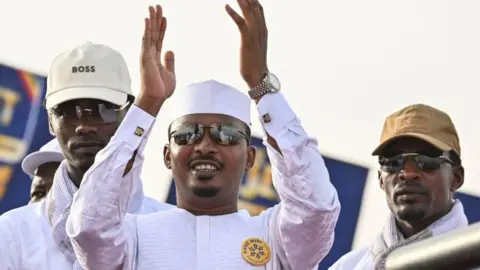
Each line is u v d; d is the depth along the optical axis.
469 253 1.77
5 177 8.83
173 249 5.42
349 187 9.11
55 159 7.98
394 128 6.95
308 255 5.33
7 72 9.12
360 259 7.04
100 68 6.44
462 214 6.87
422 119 6.91
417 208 6.69
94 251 5.18
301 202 5.19
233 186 5.59
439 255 1.80
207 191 5.50
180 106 5.65
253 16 5.43
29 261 6.20
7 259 6.18
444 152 6.76
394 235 6.84
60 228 6.23
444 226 6.71
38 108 9.04
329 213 5.22
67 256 6.23
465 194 8.97
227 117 5.58
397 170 6.79
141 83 5.40
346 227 8.89
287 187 5.25
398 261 1.83
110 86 6.39
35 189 8.03
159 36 5.52
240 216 5.68
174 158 5.57
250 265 5.40
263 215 5.74
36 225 6.38
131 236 5.45
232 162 5.52
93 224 5.07
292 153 5.20
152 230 5.52
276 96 5.38
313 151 5.31
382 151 6.91
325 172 5.32
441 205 6.77
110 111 6.31
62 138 6.31
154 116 5.36
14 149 8.90
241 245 5.46
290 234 5.29
